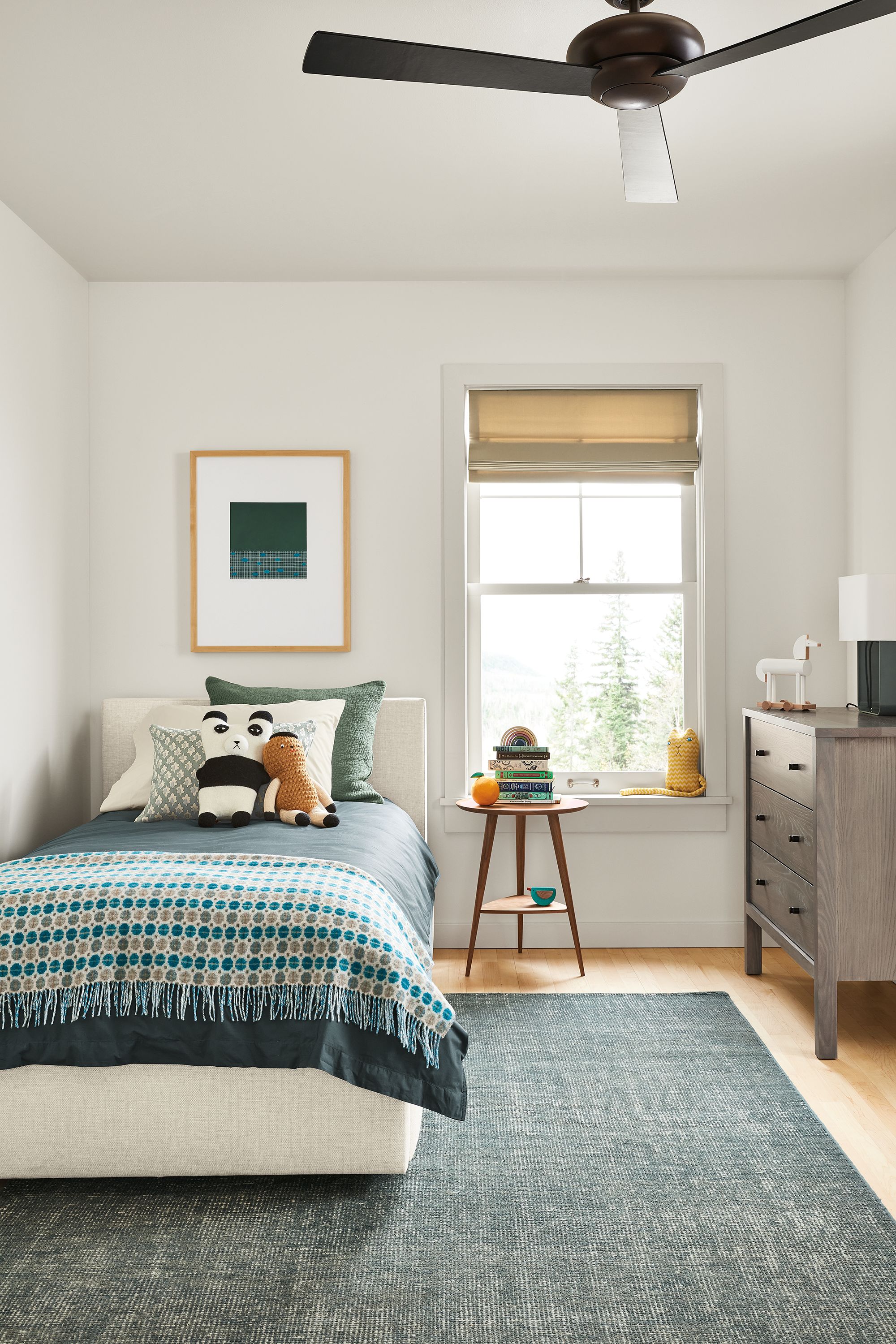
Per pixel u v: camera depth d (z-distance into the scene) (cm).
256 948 207
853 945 276
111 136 272
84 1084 208
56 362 355
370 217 325
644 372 386
